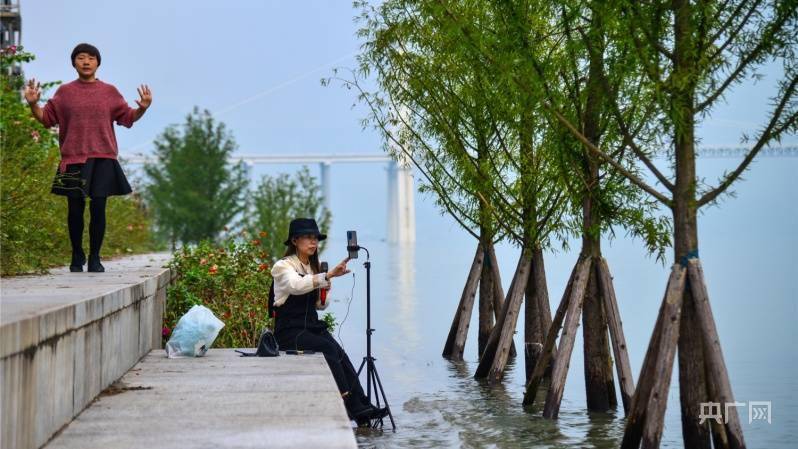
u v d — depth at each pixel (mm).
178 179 38469
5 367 4641
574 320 10539
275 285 9375
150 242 29375
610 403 11109
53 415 5504
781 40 8516
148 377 7719
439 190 14711
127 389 7102
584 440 9305
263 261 14844
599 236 10883
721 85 8602
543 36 11938
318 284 9195
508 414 10703
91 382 6562
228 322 12766
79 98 10234
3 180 11219
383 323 21516
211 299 13500
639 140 11008
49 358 5430
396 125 14664
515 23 10070
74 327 6031
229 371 8023
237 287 13516
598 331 10945
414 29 13820
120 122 10469
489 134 13750
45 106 10211
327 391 6875
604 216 11000
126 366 8047
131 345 8359
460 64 13227
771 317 21719
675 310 8156
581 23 11219
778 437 9375
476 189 13562
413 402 11438
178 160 38719
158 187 38906
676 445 9211
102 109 10297
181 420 5883
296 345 9258
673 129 8562
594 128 10859
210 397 6691
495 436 9445
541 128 11500
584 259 10781
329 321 14836
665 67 8852
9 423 4703
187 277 13555
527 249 13227
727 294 28734
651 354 8336
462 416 10539
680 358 8430
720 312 23141
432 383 13094
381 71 14398
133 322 8492
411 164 14938
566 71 10648
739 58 8648
